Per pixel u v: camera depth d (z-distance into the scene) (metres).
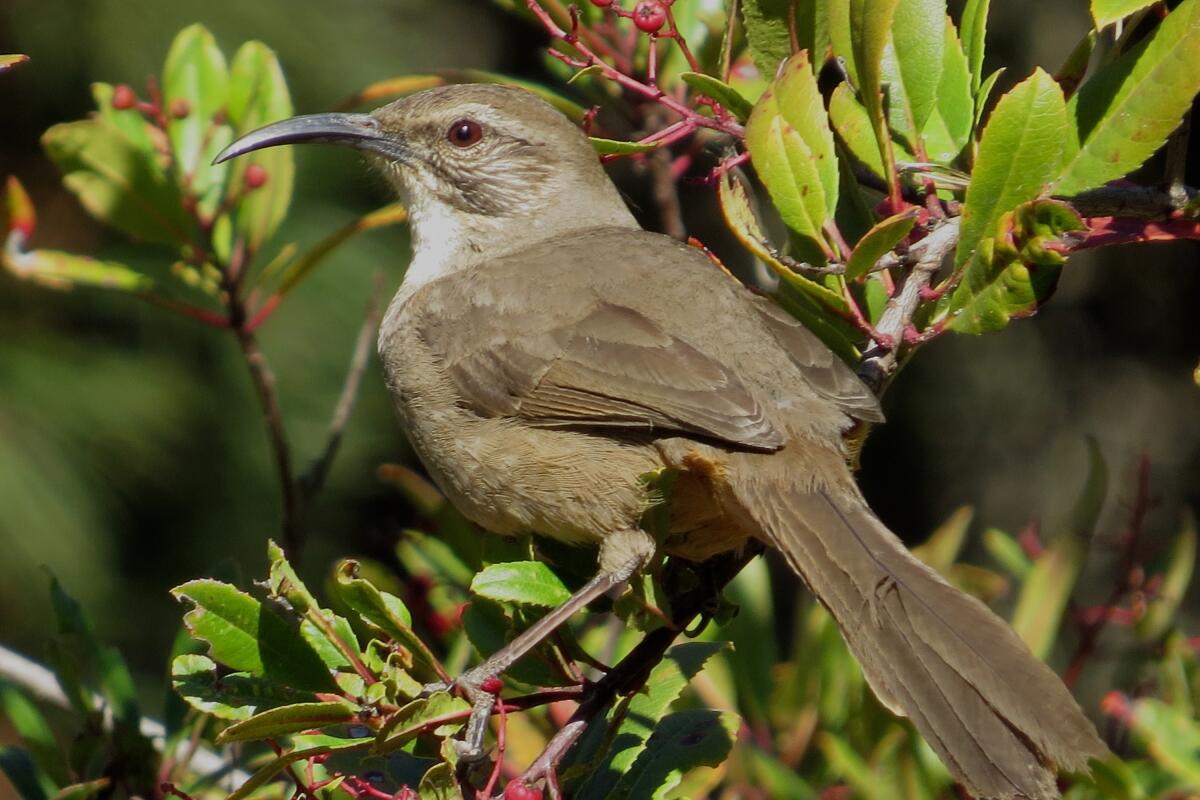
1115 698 8.18
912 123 7.72
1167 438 19.16
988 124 6.98
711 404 7.68
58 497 16.17
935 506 19.61
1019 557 10.07
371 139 9.77
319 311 16.69
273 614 6.65
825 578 7.07
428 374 8.51
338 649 6.64
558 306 8.31
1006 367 19.53
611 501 7.93
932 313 7.61
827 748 8.58
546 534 8.23
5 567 15.94
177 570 16.86
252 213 10.23
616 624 9.37
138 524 16.81
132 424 16.59
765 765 8.70
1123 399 19.33
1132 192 7.50
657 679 7.36
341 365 16.91
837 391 7.73
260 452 16.84
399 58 17.59
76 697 8.62
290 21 16.98
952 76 7.93
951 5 14.42
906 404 19.66
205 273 10.25
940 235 7.41
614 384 7.93
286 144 9.73
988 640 6.62
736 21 9.75
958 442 19.64
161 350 16.97
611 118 12.16
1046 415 19.42
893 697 6.60
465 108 9.66
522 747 8.69
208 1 16.70
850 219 8.13
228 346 16.83
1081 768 6.24
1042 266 6.95
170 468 16.77
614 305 8.23
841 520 7.26
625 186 19.08
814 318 8.25
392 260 17.09
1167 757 7.93
